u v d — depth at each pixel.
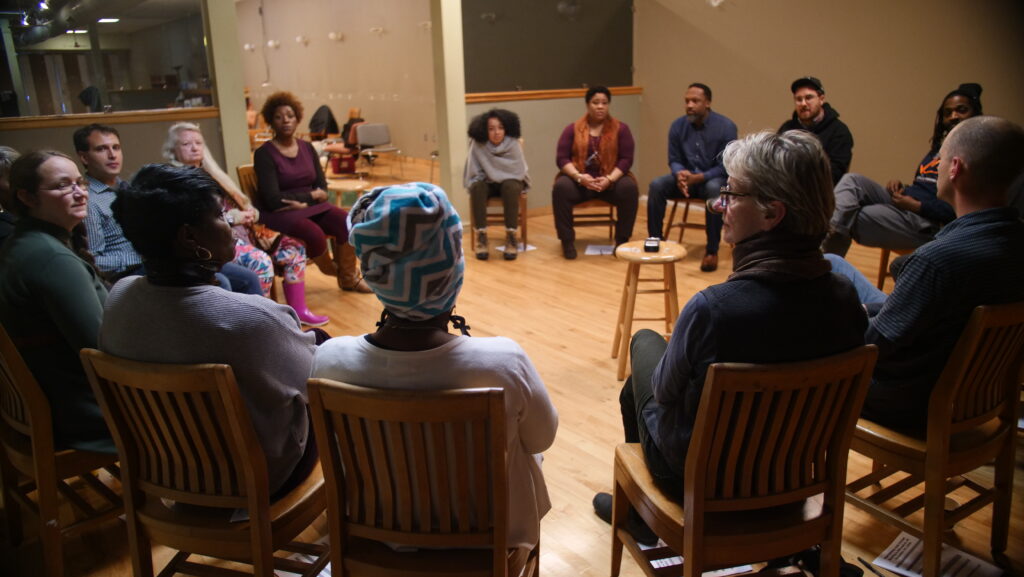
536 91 5.74
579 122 4.78
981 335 1.46
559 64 5.87
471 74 5.47
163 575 1.63
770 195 1.18
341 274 4.11
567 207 4.71
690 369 1.28
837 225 3.37
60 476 1.70
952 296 1.48
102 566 1.87
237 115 4.30
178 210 1.30
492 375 1.16
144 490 1.45
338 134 9.46
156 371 1.26
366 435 1.18
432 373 1.16
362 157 8.95
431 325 1.17
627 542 1.63
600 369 3.02
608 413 2.63
